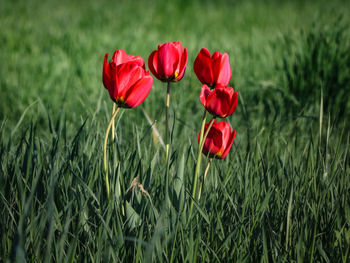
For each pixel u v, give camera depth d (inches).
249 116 93.8
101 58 142.1
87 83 115.0
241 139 76.6
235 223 65.2
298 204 65.6
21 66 134.6
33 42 169.6
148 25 223.8
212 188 66.6
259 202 65.6
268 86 102.2
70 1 320.5
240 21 235.6
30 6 280.5
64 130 70.2
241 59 131.5
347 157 69.2
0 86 114.1
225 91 62.2
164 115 85.3
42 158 67.5
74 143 67.4
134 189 64.0
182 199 64.0
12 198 65.4
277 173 68.1
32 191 60.7
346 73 98.0
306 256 63.6
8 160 68.4
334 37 107.0
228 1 325.4
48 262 60.2
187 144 75.5
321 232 64.8
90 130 68.1
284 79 103.3
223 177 69.1
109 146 66.8
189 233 63.4
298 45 113.7
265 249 62.2
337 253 64.1
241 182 66.6
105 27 210.2
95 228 63.5
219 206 65.7
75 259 63.0
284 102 95.6
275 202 66.3
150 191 66.2
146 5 299.3
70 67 130.4
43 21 223.3
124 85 62.1
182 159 64.9
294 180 66.8
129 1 323.0
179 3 274.7
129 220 63.4
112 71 62.2
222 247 63.2
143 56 141.9
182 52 64.1
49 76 124.4
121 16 250.2
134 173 66.4
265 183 66.6
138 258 61.2
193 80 110.3
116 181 64.3
